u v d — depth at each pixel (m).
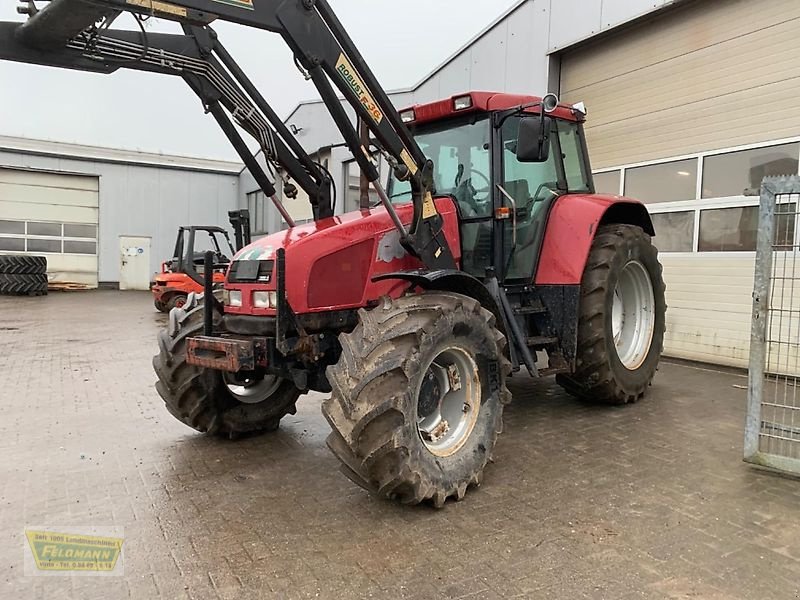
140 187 21.73
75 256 21.11
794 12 5.79
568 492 3.20
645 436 4.14
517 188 4.38
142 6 2.50
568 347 4.48
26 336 9.48
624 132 7.43
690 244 6.82
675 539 2.67
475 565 2.46
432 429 3.16
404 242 3.47
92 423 4.54
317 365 3.55
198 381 3.90
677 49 6.79
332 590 2.28
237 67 3.75
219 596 2.24
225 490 3.26
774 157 6.02
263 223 20.84
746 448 3.49
